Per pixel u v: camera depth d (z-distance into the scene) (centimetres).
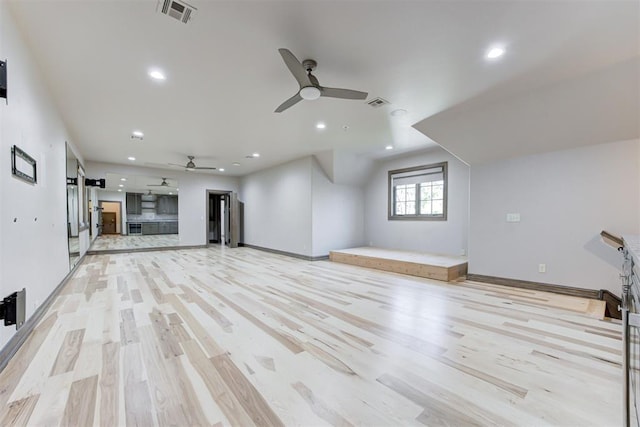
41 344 223
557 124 342
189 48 243
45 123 299
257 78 295
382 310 312
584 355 212
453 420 145
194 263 615
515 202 409
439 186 617
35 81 260
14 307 186
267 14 201
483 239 442
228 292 382
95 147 576
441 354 214
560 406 156
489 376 185
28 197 243
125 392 165
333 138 516
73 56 254
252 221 905
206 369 191
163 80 298
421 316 294
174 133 483
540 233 388
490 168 434
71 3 190
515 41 232
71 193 472
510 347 225
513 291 388
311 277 479
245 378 181
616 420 145
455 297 362
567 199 366
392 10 197
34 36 226
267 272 520
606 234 320
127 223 1245
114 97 337
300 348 222
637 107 290
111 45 238
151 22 209
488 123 381
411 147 586
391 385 175
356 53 250
